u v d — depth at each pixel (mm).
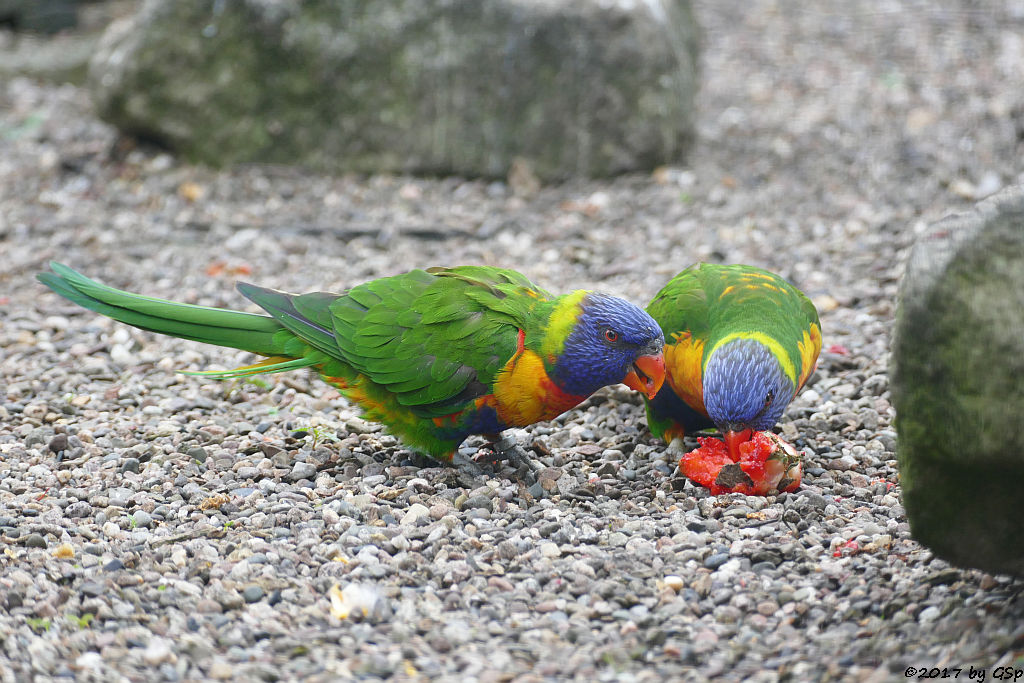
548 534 8578
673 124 19234
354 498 9070
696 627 7312
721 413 9125
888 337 12828
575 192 18719
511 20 18609
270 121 19359
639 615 7449
